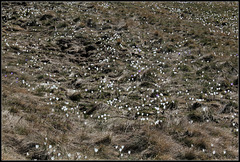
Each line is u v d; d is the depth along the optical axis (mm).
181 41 12117
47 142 4551
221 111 6180
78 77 8484
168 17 16406
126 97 7066
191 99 6891
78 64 9672
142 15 15805
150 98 7051
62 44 11250
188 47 11250
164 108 6324
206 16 17234
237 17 17062
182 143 4930
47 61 9406
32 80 7676
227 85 7652
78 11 15898
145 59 10094
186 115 5988
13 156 3992
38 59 9453
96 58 10062
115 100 6852
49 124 5195
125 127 5320
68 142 4699
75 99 6871
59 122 5340
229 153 4648
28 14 14227
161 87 7695
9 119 4941
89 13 15570
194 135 5145
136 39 12016
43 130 4906
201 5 20734
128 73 8625
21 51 9805
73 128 5285
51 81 7879
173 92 7410
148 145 4754
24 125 4867
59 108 6164
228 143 4934
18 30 12133
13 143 4281
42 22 13375
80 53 10602
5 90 6242
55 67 9008
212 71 8672
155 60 9992
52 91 7168
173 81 8102
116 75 8656
